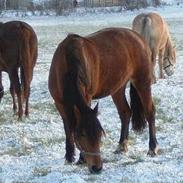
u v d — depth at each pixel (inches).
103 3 2062.0
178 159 359.6
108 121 483.8
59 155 383.6
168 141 410.9
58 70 326.0
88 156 297.1
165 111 513.7
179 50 1027.9
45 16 1854.1
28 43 496.1
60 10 1870.1
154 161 356.5
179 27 1477.6
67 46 324.8
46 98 605.0
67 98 305.6
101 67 341.7
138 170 334.3
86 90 324.5
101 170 322.0
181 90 606.9
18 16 1843.0
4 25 507.2
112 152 385.4
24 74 495.5
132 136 424.5
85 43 335.6
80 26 1567.4
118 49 355.6
